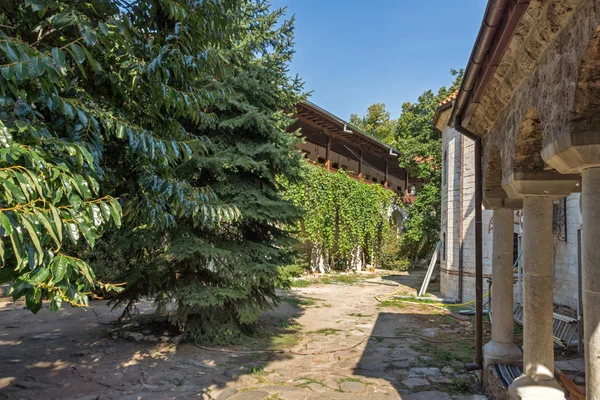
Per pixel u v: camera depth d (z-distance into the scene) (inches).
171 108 156.8
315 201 736.3
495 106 181.9
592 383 100.1
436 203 847.1
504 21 123.8
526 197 164.9
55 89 94.8
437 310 475.2
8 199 65.1
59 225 70.5
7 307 456.8
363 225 886.4
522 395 154.0
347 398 211.0
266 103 342.6
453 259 548.7
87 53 92.0
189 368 257.6
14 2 105.0
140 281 304.7
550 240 161.9
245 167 305.9
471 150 522.3
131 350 296.4
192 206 146.5
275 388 222.4
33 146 84.6
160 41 138.3
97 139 111.5
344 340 335.9
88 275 79.0
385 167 1029.8
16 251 63.4
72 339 325.7
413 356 290.0
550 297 159.8
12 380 234.2
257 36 398.0
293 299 546.9
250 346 313.1
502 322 216.7
